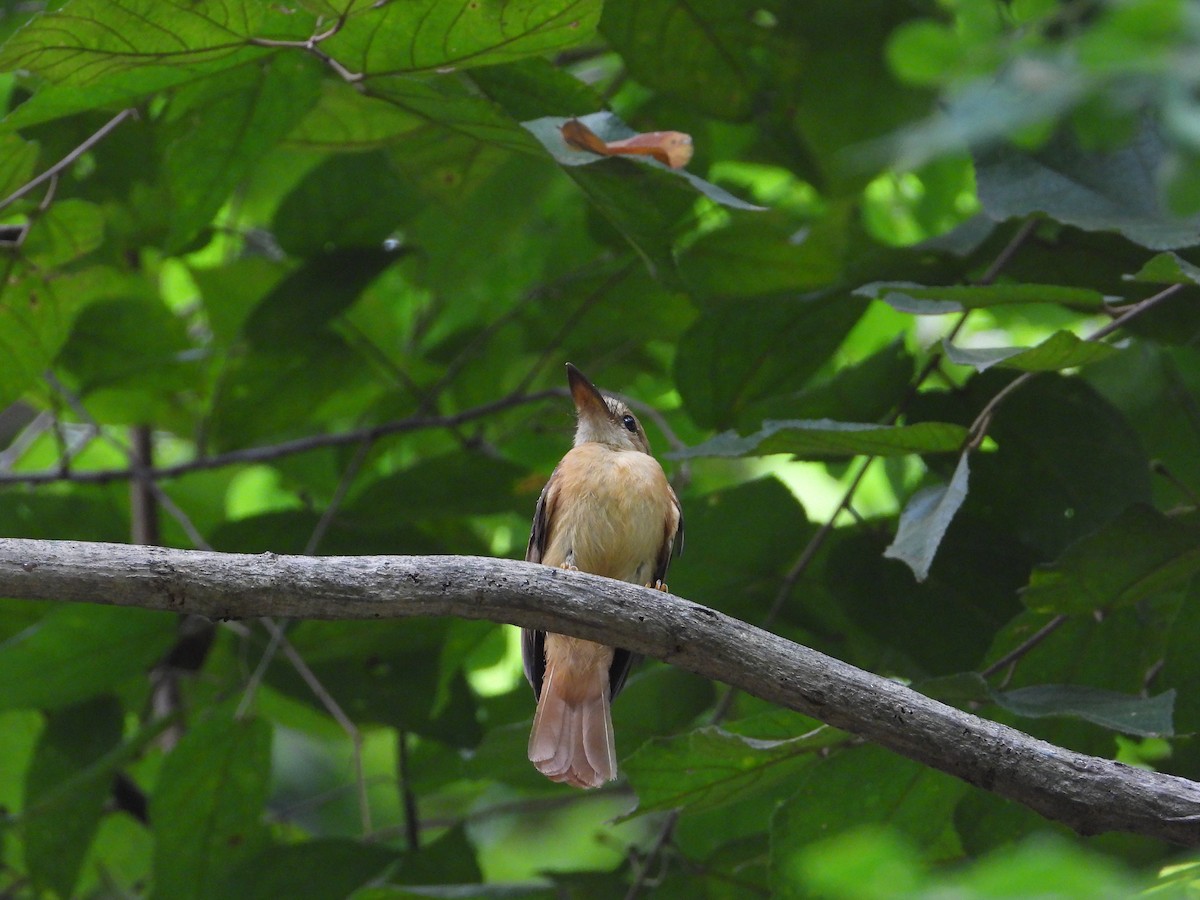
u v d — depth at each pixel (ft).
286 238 42.27
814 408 34.09
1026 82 20.18
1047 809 21.20
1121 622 30.50
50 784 39.04
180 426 47.39
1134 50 18.66
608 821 26.89
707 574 35.04
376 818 52.90
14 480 40.22
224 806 36.40
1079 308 27.50
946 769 21.62
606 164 27.94
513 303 49.26
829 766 27.32
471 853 36.78
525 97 29.50
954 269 34.94
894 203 51.13
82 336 43.34
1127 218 28.73
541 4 23.50
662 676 35.42
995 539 33.04
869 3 38.81
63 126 33.24
